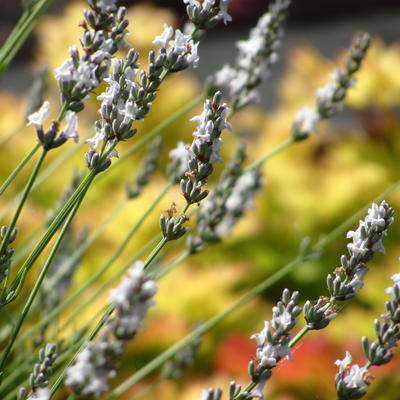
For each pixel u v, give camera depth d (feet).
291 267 3.48
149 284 2.59
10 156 5.67
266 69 3.44
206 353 4.27
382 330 2.81
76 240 3.57
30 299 2.89
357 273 2.84
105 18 2.82
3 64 3.17
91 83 2.79
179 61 2.83
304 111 3.50
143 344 4.19
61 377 2.84
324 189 5.82
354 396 2.82
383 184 5.85
